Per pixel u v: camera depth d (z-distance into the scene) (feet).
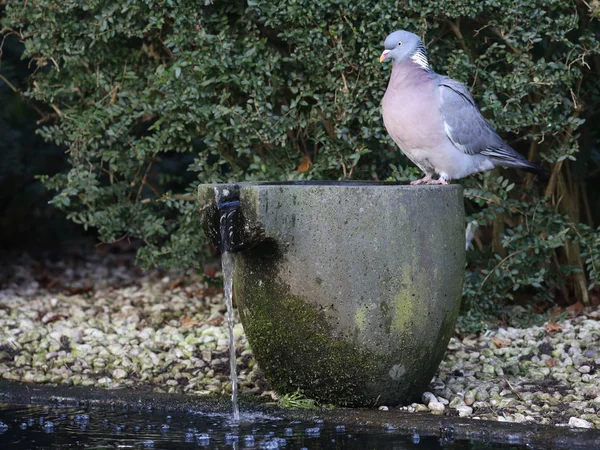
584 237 35.76
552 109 33.45
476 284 34.63
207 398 26.11
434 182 28.86
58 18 34.91
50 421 24.16
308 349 24.09
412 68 27.81
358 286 23.43
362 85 32.35
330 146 33.37
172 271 46.62
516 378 28.19
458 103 27.78
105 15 33.76
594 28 35.12
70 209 44.24
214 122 33.96
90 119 35.35
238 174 35.29
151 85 35.17
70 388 27.30
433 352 24.73
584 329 33.01
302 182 26.53
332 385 24.59
